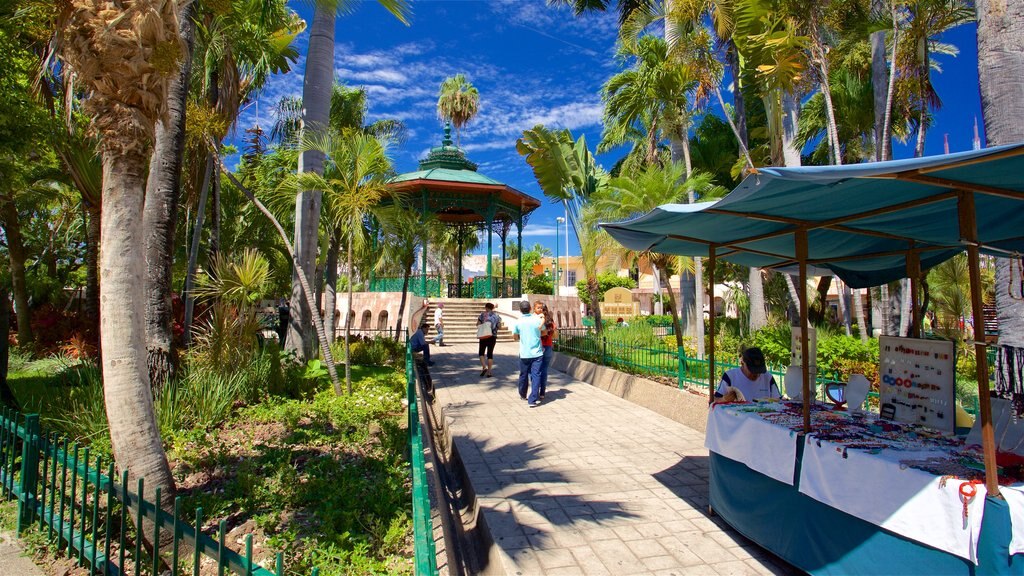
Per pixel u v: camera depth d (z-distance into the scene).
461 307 21.39
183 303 13.42
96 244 11.81
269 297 19.91
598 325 12.99
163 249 7.48
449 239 26.25
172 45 4.25
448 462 6.69
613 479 5.29
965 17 7.62
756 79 9.73
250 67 11.65
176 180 7.69
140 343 4.17
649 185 11.48
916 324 4.52
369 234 11.34
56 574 3.67
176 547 2.62
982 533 2.40
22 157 8.96
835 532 3.10
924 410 3.47
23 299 14.21
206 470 5.48
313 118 10.84
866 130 13.09
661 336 15.77
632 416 8.09
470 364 14.02
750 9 8.09
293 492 4.68
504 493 4.91
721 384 4.82
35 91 7.38
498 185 21.25
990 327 10.91
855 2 8.30
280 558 2.01
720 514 4.22
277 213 14.27
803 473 3.30
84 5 3.98
